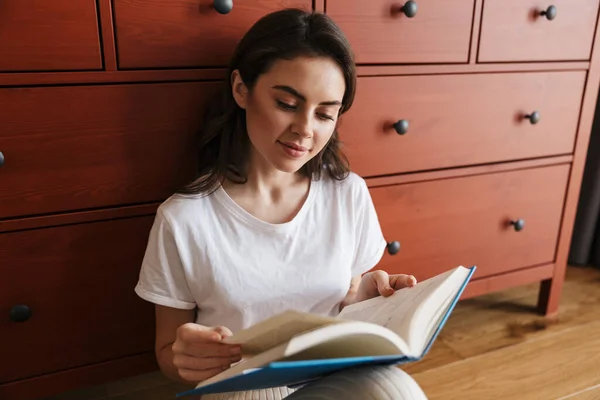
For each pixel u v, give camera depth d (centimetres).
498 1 100
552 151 118
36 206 76
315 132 69
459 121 104
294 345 44
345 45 68
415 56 95
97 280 84
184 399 104
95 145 77
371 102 94
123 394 106
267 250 77
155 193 83
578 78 115
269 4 82
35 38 70
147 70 77
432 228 110
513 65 106
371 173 99
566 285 150
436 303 60
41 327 82
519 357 118
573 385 109
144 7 74
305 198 81
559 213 126
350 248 83
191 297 76
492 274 122
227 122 78
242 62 71
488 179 112
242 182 77
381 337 49
